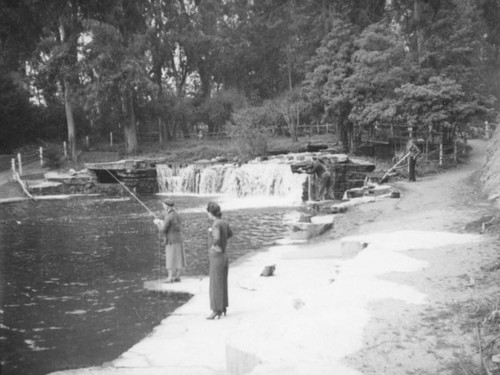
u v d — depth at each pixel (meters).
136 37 39.41
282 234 15.98
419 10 30.11
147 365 6.38
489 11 37.88
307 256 12.08
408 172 23.64
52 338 7.73
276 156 31.22
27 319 8.61
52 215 22.16
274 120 40.44
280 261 11.67
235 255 13.05
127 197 30.02
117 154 41.53
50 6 13.45
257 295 8.95
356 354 5.23
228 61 51.53
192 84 57.88
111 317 8.65
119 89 38.50
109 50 36.84
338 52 32.50
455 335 5.59
